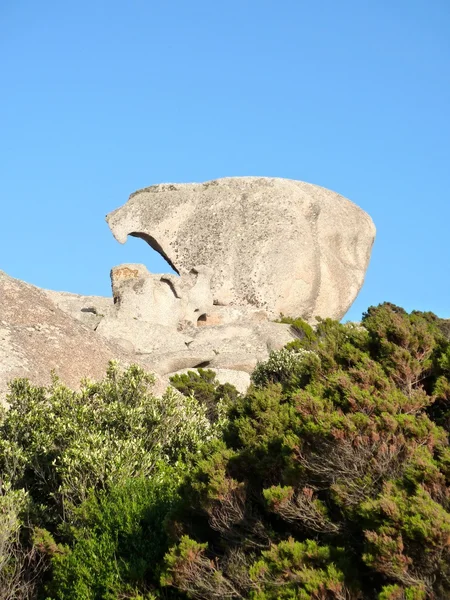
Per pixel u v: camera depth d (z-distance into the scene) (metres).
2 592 15.56
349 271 44.41
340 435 12.73
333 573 11.70
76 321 26.36
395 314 16.28
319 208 44.66
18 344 23.97
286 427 15.18
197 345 32.94
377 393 13.99
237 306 41.47
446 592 11.09
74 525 16.44
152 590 14.48
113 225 43.97
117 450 17.70
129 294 36.06
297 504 13.07
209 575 13.12
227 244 42.59
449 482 11.98
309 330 34.50
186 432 18.98
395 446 12.66
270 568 12.40
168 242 43.34
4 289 26.06
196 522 14.53
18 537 16.27
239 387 28.17
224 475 14.27
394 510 11.44
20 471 17.98
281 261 42.03
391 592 11.02
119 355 25.67
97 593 15.01
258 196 43.72
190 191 44.72
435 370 15.06
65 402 19.28
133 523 15.70
